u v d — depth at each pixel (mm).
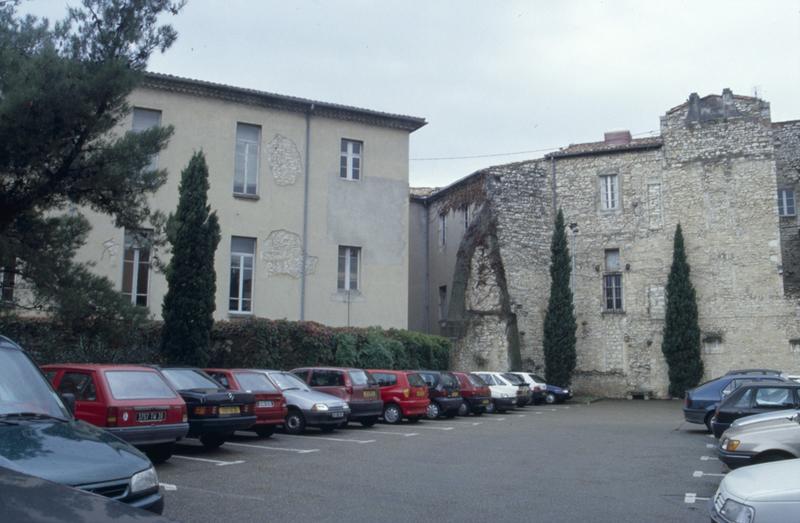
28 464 5363
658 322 34875
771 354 32812
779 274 33156
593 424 21750
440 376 23219
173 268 19484
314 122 26719
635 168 36281
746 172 34219
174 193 23641
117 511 3639
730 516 6199
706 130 35188
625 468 12648
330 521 8258
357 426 19719
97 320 13852
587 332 36156
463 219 37000
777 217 33500
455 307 34688
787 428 10242
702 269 34438
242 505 8984
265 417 15672
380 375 21203
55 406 6777
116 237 22328
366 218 27297
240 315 24562
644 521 8539
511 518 8562
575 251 36844
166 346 19297
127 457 6055
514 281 35625
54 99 11844
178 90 24156
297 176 26094
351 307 26594
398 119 28000
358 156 27672
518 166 37031
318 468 12000
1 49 12102
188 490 9852
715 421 15414
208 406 13148
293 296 25516
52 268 13055
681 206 35156
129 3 13422
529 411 27672
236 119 25203
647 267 35406
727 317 33719
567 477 11578
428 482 10883
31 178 12719
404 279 27750
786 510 5867
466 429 19531
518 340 34938
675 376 33562
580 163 37281
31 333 18000
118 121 13758
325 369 19125
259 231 25172
